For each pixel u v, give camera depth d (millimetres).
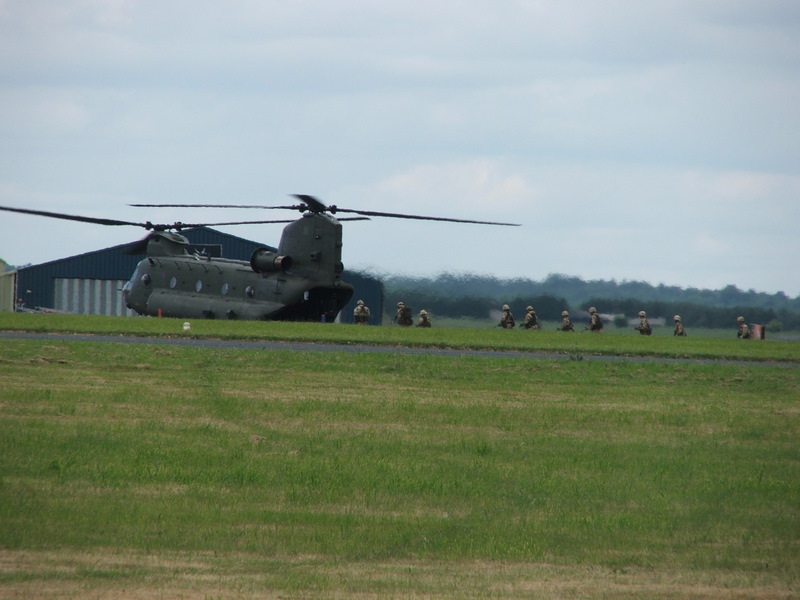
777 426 67812
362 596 33375
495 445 57844
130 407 64250
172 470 48031
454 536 40438
